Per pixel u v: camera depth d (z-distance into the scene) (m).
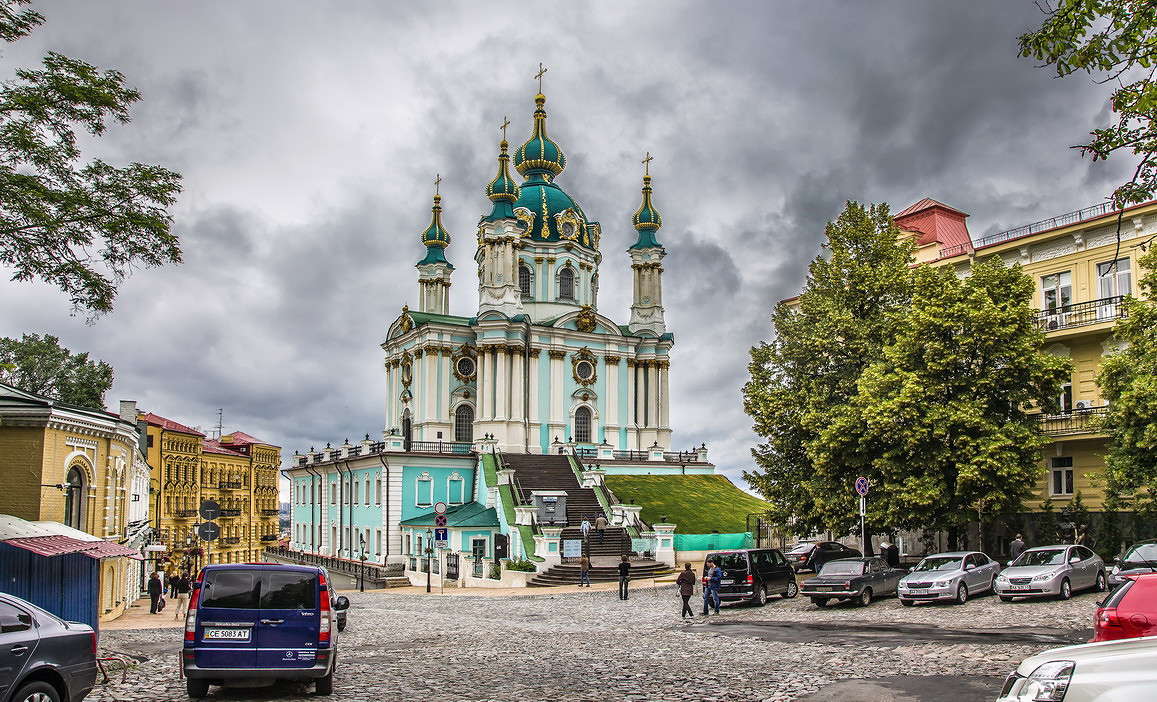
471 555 53.06
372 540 65.25
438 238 85.38
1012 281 35.34
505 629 26.86
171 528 81.12
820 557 44.03
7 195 18.19
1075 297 40.31
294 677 14.61
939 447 33.94
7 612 11.77
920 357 35.47
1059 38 13.84
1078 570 27.75
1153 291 30.97
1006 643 19.22
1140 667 7.08
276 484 110.69
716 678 16.62
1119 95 14.22
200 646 14.51
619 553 52.34
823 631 23.86
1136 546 26.20
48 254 19.38
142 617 37.16
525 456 66.88
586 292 79.62
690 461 73.88
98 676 17.42
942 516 34.34
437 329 72.38
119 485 37.03
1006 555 40.84
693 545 55.25
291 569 15.01
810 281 41.44
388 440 64.62
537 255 77.69
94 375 65.31
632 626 27.59
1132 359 31.34
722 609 32.97
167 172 20.64
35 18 18.44
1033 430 34.56
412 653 21.02
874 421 34.06
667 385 79.19
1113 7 13.57
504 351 71.12
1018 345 33.88
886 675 16.05
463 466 66.06
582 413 75.38
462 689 15.80
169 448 81.00
